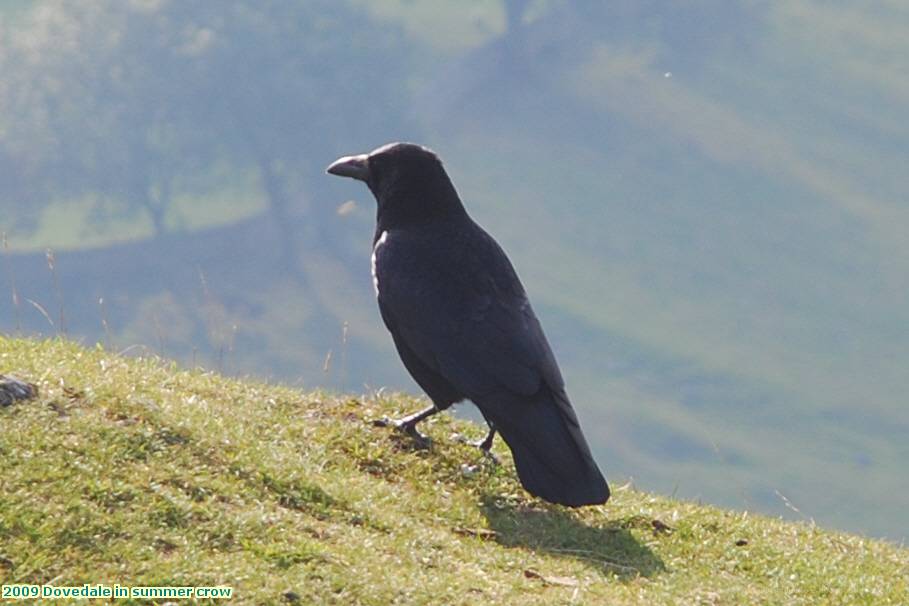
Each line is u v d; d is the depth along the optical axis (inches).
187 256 3157.0
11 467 304.5
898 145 3828.7
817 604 342.6
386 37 3693.4
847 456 2471.7
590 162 3693.4
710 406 2701.8
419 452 391.2
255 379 440.8
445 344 375.2
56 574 279.4
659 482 2378.2
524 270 3270.2
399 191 410.3
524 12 4092.0
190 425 344.5
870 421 2628.0
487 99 3905.0
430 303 380.5
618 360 2901.1
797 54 4200.3
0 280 3011.8
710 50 4242.1
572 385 2792.8
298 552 301.7
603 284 3208.7
